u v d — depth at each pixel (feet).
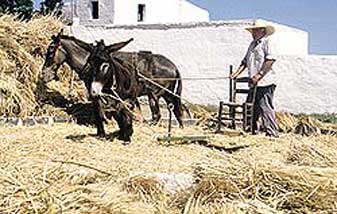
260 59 46.37
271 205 25.09
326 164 30.76
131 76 41.60
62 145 38.37
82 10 134.62
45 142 38.96
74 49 46.65
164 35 93.30
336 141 42.80
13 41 51.44
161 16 138.31
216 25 90.07
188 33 92.02
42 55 53.67
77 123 49.29
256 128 47.47
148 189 27.14
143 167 32.78
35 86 51.34
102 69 40.42
